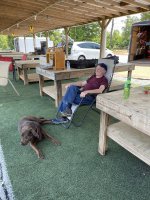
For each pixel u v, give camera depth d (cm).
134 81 564
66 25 937
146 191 150
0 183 159
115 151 205
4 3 539
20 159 192
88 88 280
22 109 334
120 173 171
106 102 165
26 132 210
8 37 2525
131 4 465
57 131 253
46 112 320
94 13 614
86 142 225
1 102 374
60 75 312
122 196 146
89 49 1077
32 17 723
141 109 141
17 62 546
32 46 1462
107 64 298
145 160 150
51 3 514
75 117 298
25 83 525
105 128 187
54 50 357
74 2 482
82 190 152
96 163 185
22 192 150
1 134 243
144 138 173
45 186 156
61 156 197
